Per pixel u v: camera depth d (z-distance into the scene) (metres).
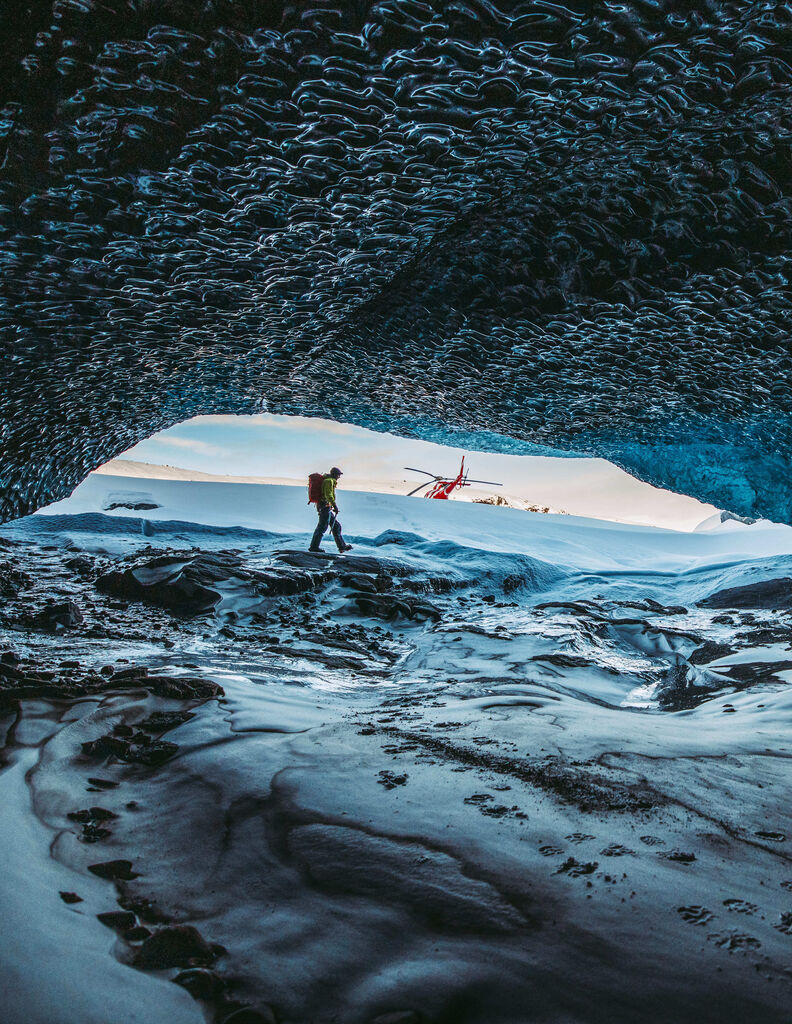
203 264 2.65
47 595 7.02
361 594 7.93
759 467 5.84
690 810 2.12
